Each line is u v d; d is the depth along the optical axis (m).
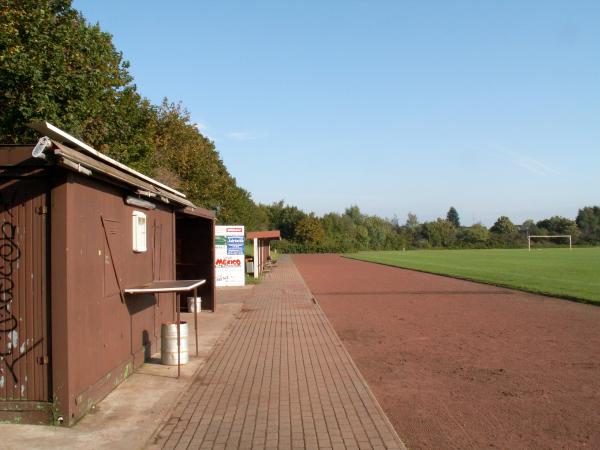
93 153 6.06
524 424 6.04
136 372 8.24
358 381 7.84
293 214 112.62
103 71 14.66
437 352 10.16
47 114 11.86
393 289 24.25
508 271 35.44
